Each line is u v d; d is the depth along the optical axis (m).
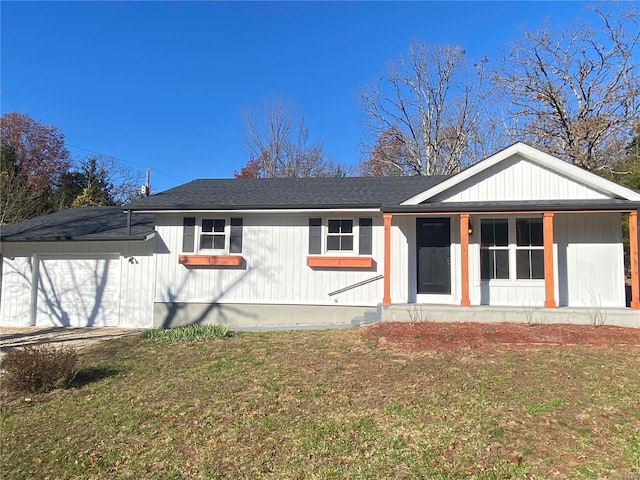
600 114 23.31
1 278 13.77
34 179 31.91
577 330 8.89
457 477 3.89
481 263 11.40
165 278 12.77
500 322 9.81
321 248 12.29
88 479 4.04
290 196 12.83
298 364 7.46
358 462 4.20
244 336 10.10
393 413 5.28
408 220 11.92
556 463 4.09
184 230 12.77
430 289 11.70
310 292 12.28
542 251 11.19
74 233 13.45
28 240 13.28
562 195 10.77
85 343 10.35
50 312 13.51
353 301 12.09
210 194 13.45
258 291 12.45
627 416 5.04
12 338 11.39
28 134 33.66
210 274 12.66
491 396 5.71
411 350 7.99
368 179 14.89
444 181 10.89
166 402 5.88
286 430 4.91
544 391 5.86
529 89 24.97
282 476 4.00
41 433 5.03
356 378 6.60
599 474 3.88
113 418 5.39
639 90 22.33
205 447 4.59
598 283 10.95
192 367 7.51
